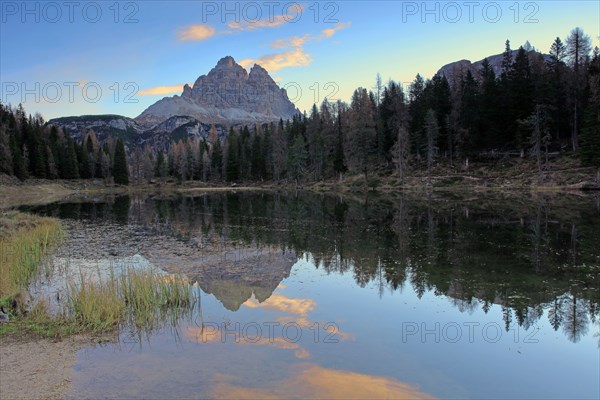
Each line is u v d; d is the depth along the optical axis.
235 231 29.73
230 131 118.06
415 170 74.94
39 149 106.56
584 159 52.72
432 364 9.05
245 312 12.30
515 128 66.50
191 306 12.73
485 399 7.71
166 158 153.38
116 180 123.88
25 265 16.56
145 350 9.53
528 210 37.00
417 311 12.49
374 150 79.88
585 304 13.02
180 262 19.38
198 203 60.41
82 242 25.44
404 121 81.19
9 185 92.06
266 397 7.48
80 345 9.79
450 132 73.69
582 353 9.78
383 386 8.00
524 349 9.95
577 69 64.19
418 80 92.06
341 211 42.09
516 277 16.06
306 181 94.69
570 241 22.83
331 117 108.69
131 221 37.66
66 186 108.31
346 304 13.12
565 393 8.00
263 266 18.41
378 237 25.78
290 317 11.89
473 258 19.39
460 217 34.12
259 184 107.94
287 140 107.50
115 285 13.73
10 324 10.93
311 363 8.91
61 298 13.39
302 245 23.55
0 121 105.56
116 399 7.39
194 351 9.48
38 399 7.40
